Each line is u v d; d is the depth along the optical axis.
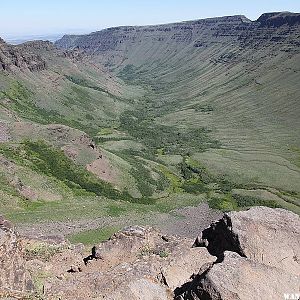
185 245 30.06
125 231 32.03
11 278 22.50
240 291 18.98
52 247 31.91
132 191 103.50
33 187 82.94
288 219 25.11
